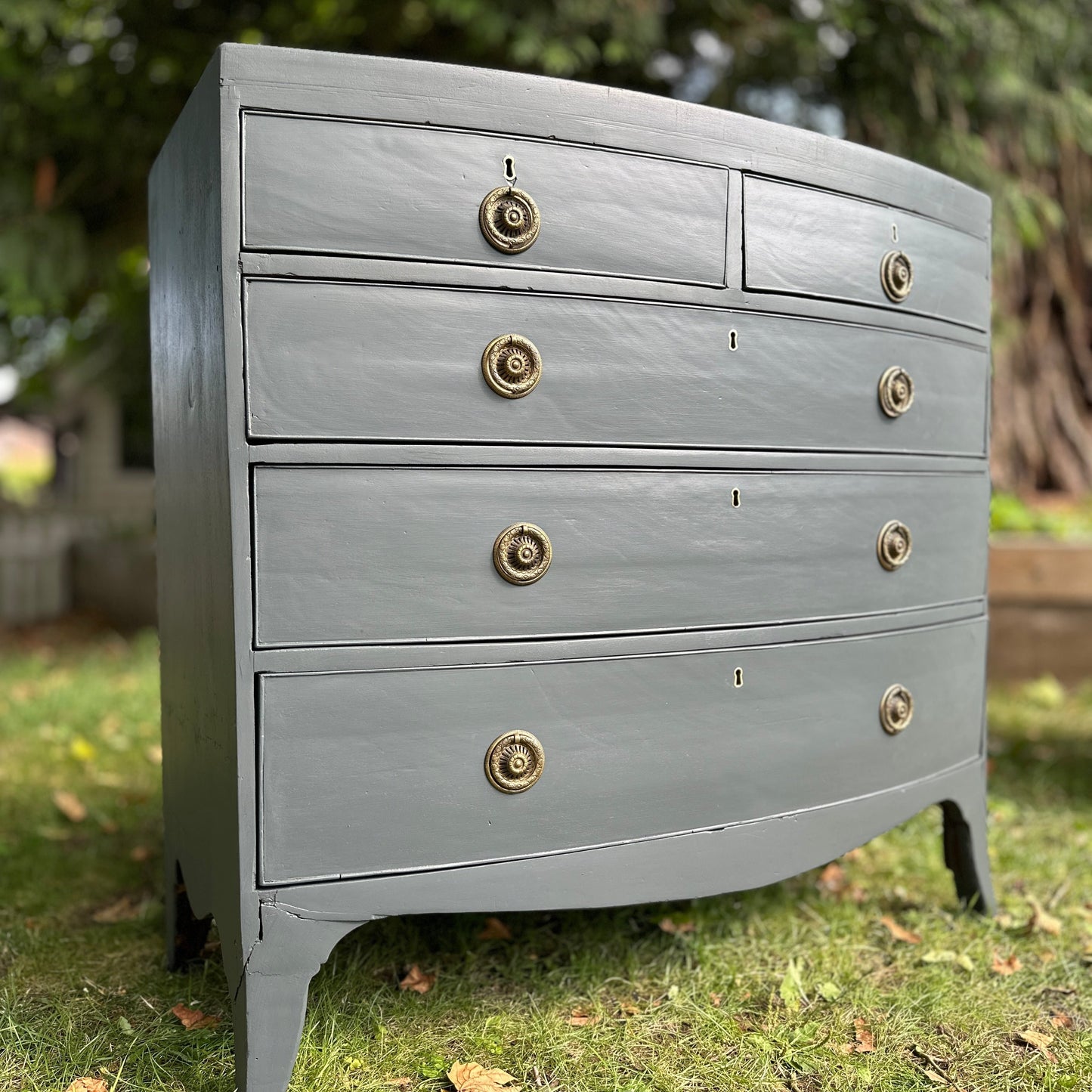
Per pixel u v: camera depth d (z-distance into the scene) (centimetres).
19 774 325
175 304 173
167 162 177
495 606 155
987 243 216
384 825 150
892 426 194
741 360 173
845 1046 173
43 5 398
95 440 1072
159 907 226
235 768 143
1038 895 236
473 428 152
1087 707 410
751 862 179
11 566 732
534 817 160
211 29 480
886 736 198
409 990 189
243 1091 144
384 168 146
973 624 219
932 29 411
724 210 169
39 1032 172
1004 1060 170
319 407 144
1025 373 577
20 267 460
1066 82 454
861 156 186
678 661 170
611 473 162
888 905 231
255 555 142
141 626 704
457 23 459
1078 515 513
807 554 183
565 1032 175
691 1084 161
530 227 153
